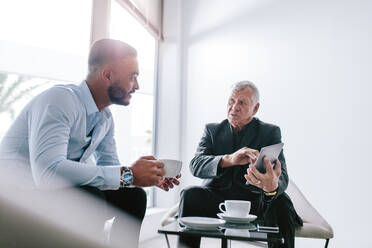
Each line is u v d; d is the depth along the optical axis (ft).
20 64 6.73
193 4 11.07
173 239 8.86
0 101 7.60
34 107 3.54
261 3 9.90
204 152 5.98
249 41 9.96
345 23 8.64
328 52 8.78
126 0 8.22
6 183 3.29
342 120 8.40
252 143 5.95
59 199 3.14
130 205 4.11
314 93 8.83
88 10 7.08
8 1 6.58
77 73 7.02
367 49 8.31
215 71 10.45
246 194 5.32
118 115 9.73
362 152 8.09
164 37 11.19
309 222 5.64
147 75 10.74
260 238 3.03
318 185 8.50
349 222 8.04
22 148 3.62
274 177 4.28
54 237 3.05
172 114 10.81
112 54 4.01
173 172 3.76
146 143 10.94
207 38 10.70
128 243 4.03
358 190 8.03
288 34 9.38
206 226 3.27
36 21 6.89
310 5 9.14
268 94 9.47
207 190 5.25
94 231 3.28
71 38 7.05
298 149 8.85
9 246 2.83
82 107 3.92
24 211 2.99
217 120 10.27
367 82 8.22
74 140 3.95
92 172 3.31
